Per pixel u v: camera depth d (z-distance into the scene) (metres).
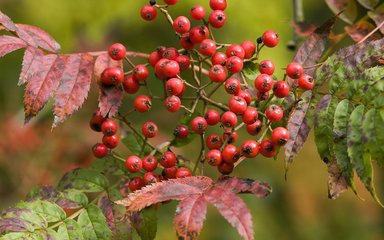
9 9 1.05
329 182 0.48
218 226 1.25
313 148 1.39
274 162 1.35
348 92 0.49
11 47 0.51
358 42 0.53
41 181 0.88
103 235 0.50
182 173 0.50
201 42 0.51
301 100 0.50
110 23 1.11
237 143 1.20
